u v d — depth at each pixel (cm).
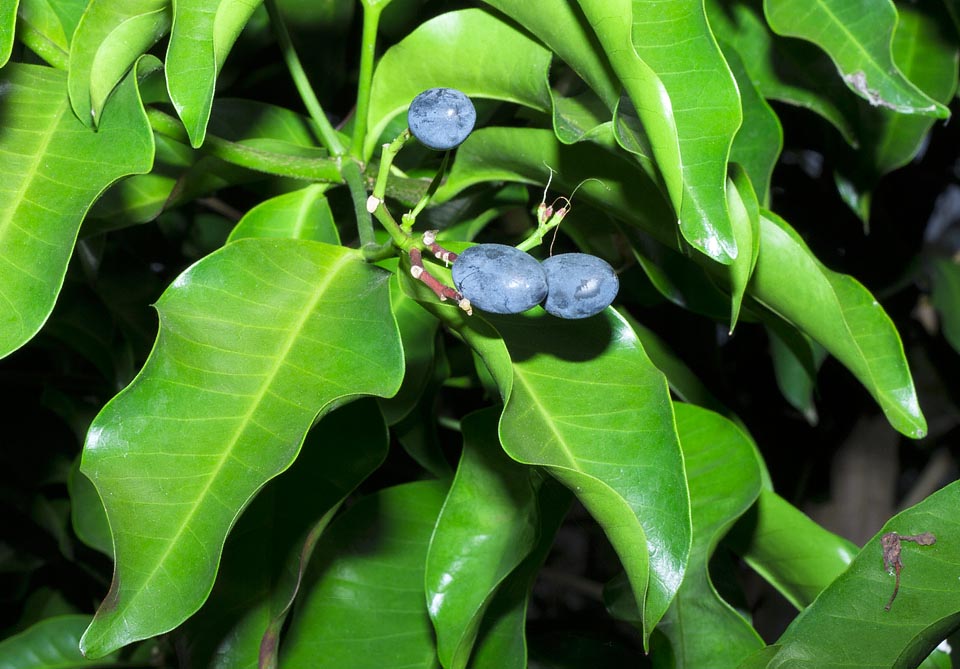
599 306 56
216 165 65
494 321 60
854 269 81
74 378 89
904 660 59
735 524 69
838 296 62
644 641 57
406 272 58
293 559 64
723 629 65
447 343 78
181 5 56
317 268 59
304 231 64
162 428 55
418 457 72
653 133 54
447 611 63
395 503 70
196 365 56
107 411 55
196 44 56
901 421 61
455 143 57
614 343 60
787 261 60
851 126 70
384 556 69
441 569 63
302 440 55
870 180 73
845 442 95
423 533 70
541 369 60
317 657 67
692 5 56
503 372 56
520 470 64
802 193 82
